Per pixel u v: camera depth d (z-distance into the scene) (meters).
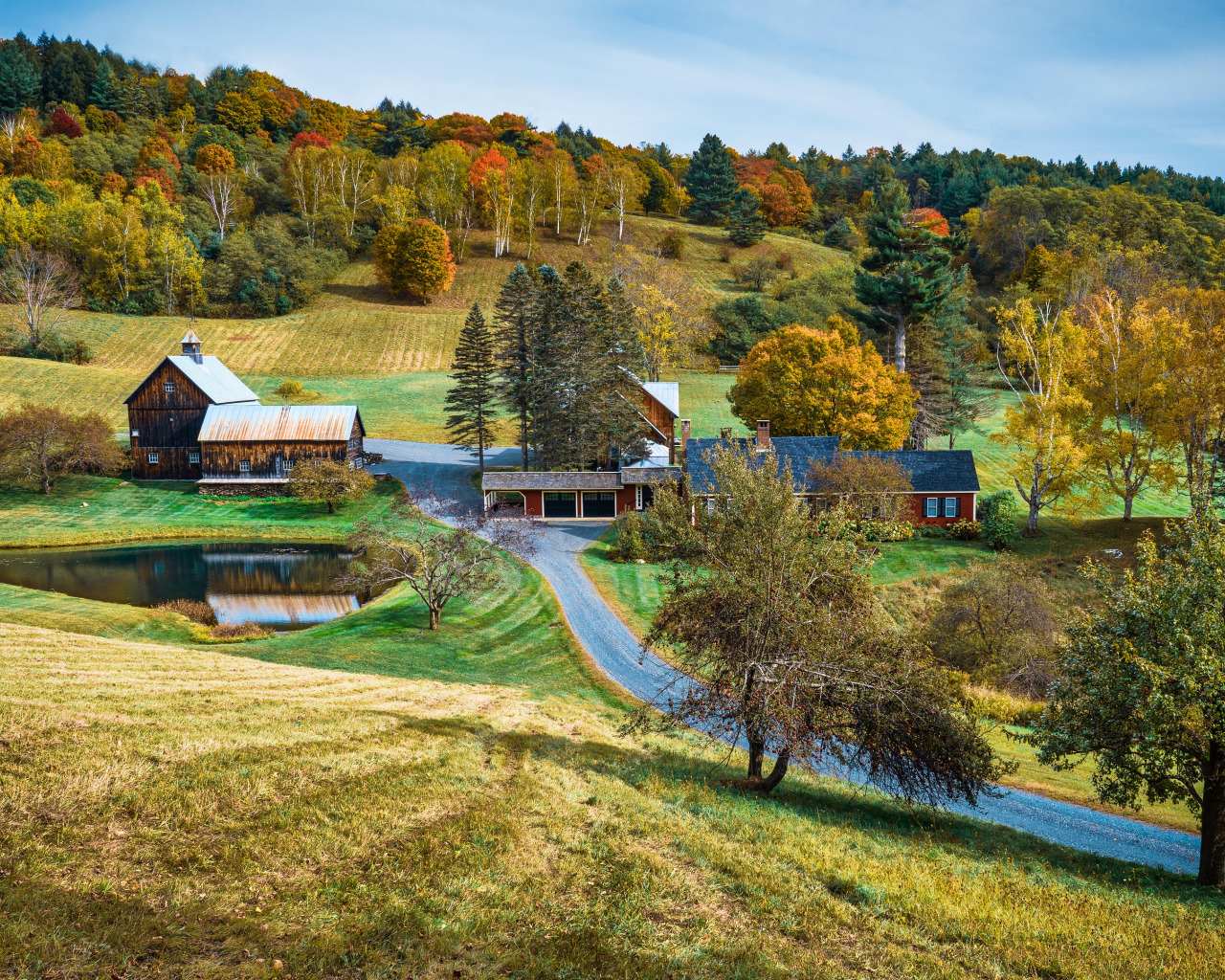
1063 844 19.66
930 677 17.59
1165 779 17.86
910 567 51.19
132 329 111.12
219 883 10.29
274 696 21.88
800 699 17.02
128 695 19.16
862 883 13.00
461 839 12.52
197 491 72.00
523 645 36.94
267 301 122.50
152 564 54.88
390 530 56.50
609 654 35.97
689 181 172.88
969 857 16.20
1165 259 103.62
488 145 178.75
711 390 101.25
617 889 11.61
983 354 93.38
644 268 112.31
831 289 117.69
